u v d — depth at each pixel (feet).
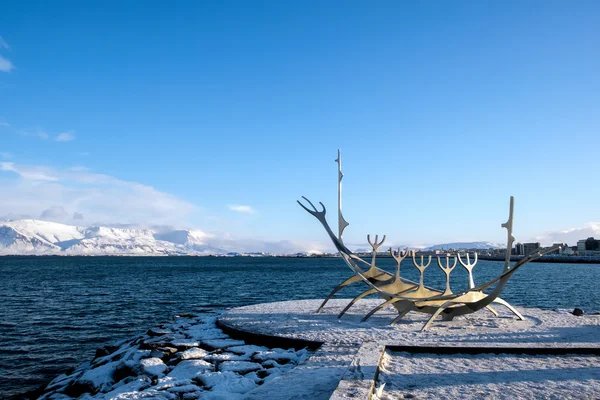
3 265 431.43
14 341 62.80
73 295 122.83
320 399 20.49
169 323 55.47
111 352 48.42
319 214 51.08
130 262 580.30
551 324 44.70
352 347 32.89
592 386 22.13
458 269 322.14
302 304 63.72
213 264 483.92
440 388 21.85
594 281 168.45
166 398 25.45
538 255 40.81
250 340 40.04
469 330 41.11
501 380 23.20
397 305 45.85
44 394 37.73
